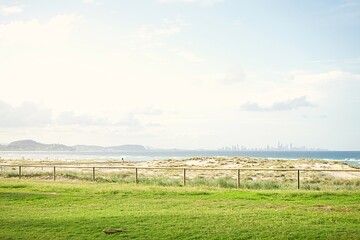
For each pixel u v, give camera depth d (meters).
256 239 11.66
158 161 72.81
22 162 74.81
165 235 12.06
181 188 24.34
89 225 13.42
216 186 27.94
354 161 105.56
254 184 27.94
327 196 21.27
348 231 12.63
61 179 34.00
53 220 14.24
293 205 18.30
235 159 72.56
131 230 12.69
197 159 74.62
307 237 11.87
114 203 18.72
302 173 45.50
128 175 38.03
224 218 14.70
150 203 18.73
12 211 16.30
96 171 46.47
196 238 11.77
